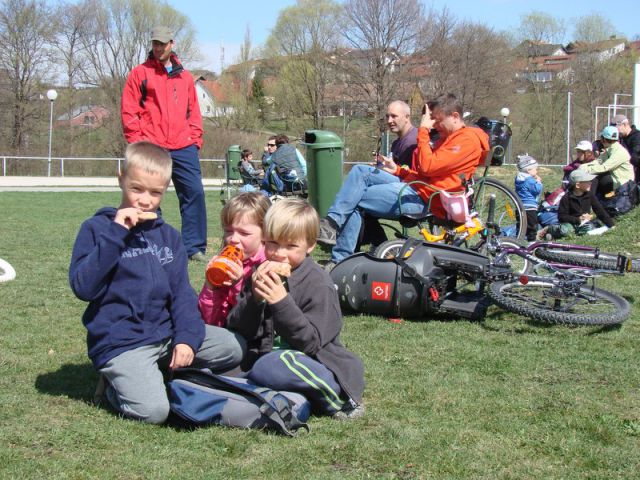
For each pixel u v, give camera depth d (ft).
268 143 48.73
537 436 9.74
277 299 9.87
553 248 19.72
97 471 8.41
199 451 9.02
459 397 11.25
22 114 123.95
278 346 10.97
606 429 9.93
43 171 102.37
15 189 70.49
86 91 133.80
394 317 16.67
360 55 125.70
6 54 122.52
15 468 8.38
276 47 149.18
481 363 13.12
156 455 8.88
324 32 143.02
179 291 10.43
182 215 23.91
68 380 11.76
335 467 8.70
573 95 132.87
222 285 10.43
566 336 15.17
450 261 16.63
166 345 10.46
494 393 11.46
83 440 9.25
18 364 12.56
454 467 8.69
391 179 20.26
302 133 143.02
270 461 8.75
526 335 15.24
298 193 38.24
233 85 154.81
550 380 12.21
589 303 16.48
